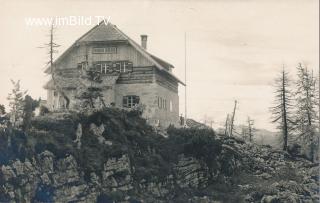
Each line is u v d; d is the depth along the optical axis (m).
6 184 22.56
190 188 29.16
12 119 25.55
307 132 34.84
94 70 35.12
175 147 30.20
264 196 28.53
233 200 28.52
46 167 24.39
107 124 28.27
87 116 28.16
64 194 24.23
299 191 29.42
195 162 29.98
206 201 28.03
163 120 36.62
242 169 31.73
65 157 25.17
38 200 23.52
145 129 30.86
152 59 35.31
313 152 34.41
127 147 28.02
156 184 27.86
